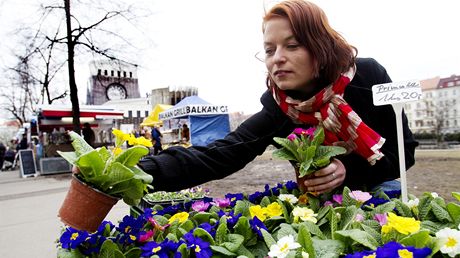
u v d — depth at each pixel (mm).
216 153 1497
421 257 736
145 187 1031
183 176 1376
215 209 1442
